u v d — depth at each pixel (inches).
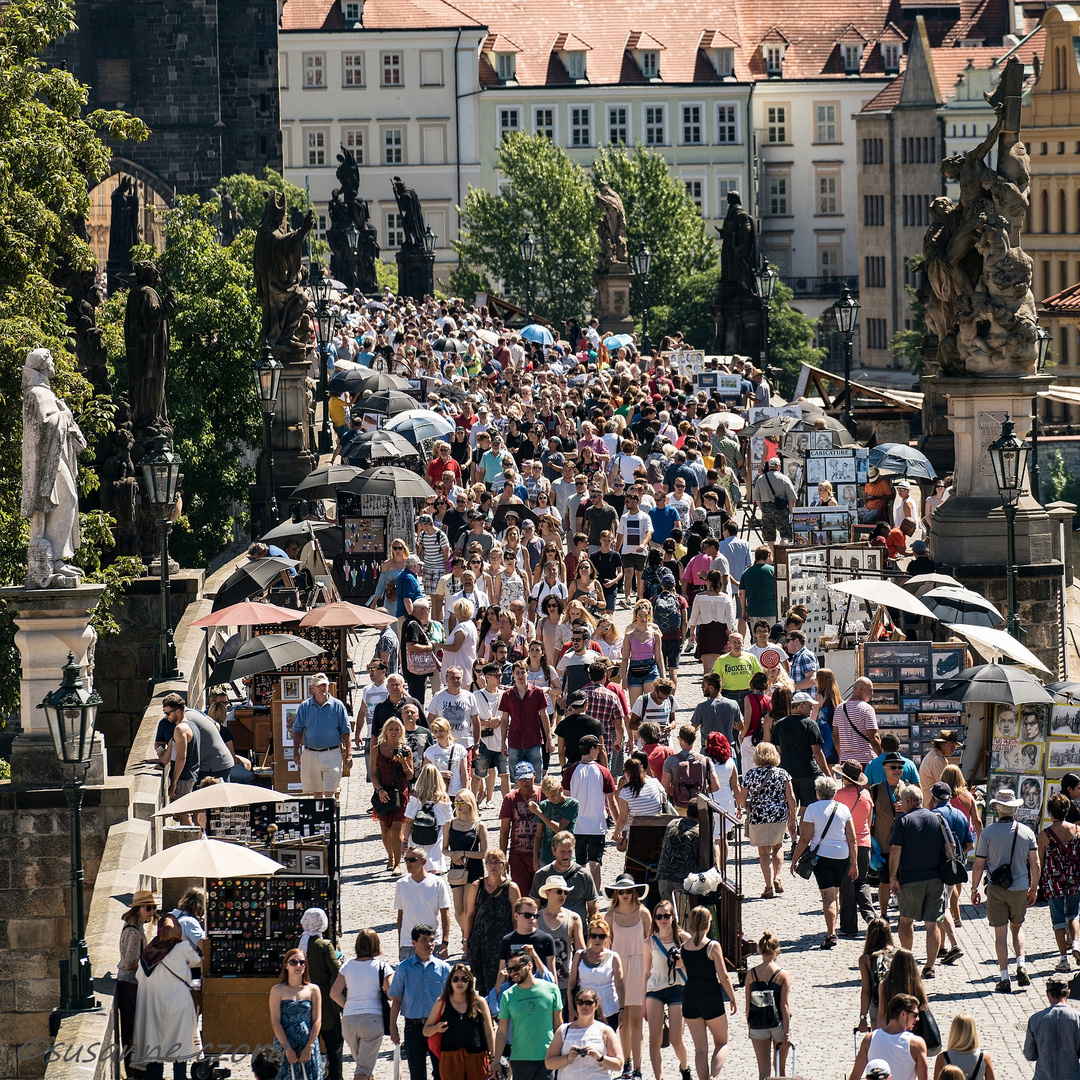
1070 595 4215.1
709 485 4576.8
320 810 2361.0
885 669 3080.7
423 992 2076.8
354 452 4463.6
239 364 6569.9
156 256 7012.8
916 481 5162.4
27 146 4515.3
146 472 3521.2
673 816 2434.8
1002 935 2369.6
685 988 2065.7
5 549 4210.1
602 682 2896.2
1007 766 2829.7
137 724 4539.9
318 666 3334.2
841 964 2428.6
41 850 3073.3
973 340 3993.6
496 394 6102.4
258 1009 2325.3
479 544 3757.4
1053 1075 1989.4
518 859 2452.0
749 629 3838.6
